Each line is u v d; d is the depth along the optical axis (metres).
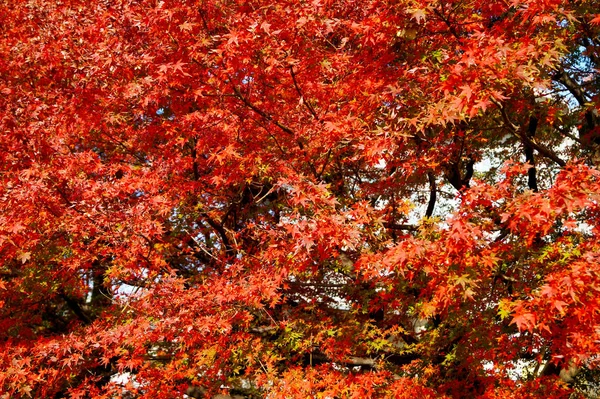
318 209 6.01
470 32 6.44
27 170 6.34
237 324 7.74
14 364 6.13
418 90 6.32
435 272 5.51
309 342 7.52
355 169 9.46
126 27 6.71
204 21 6.36
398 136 5.96
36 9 8.27
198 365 7.47
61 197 6.76
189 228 9.26
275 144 7.78
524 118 8.70
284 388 6.75
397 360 8.77
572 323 5.30
